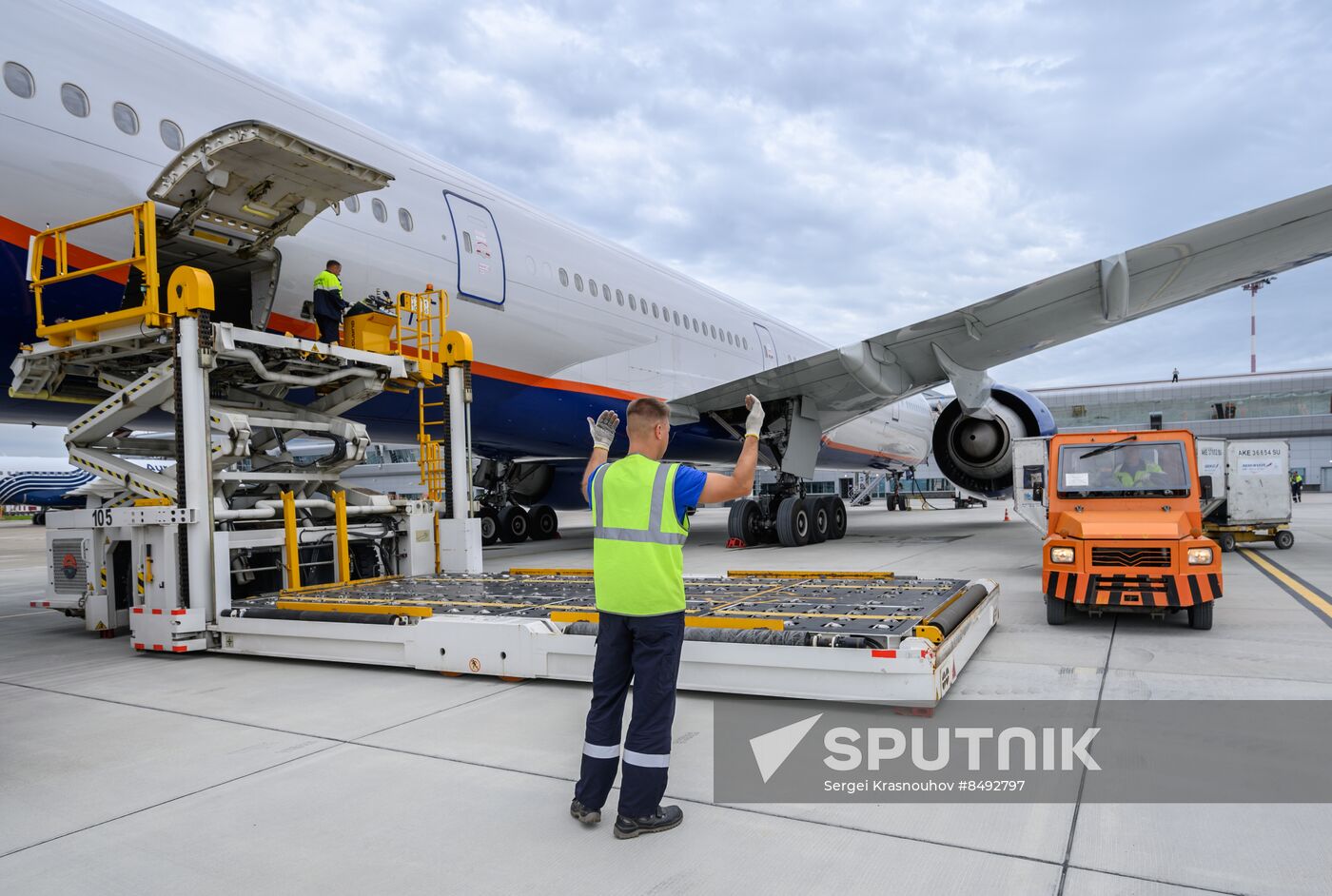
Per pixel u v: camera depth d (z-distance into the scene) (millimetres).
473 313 9641
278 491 7195
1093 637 5582
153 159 6555
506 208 10531
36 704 4340
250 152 5598
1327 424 46406
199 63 7203
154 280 5484
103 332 5820
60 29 6211
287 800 2928
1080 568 5855
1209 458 11578
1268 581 8344
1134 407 50344
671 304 13742
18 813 2842
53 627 7129
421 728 3779
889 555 11703
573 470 17531
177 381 5512
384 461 40156
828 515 14352
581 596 5684
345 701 4289
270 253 6953
